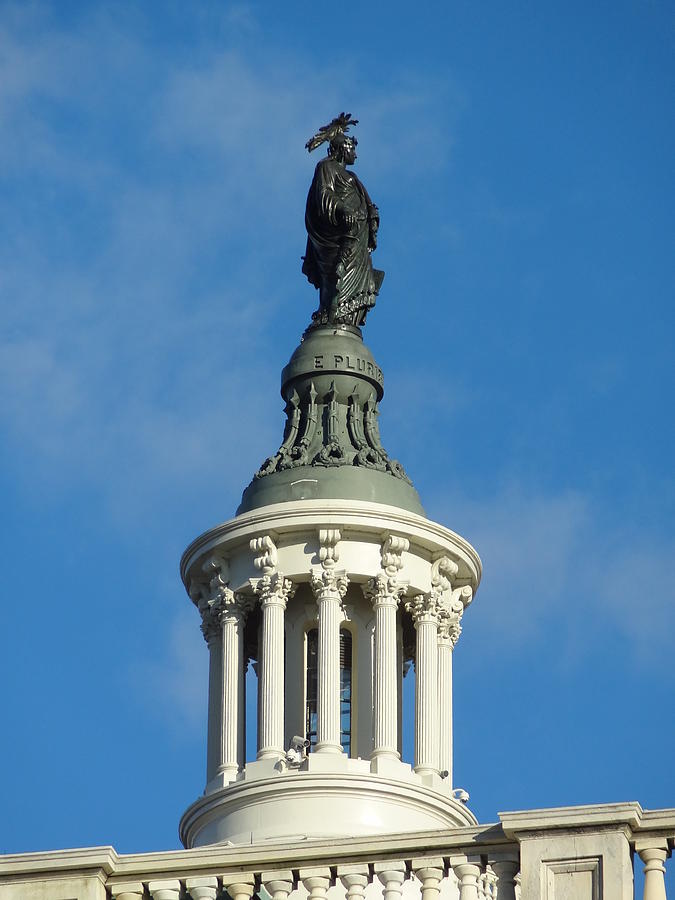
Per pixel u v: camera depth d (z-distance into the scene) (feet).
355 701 432.66
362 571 433.07
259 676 435.53
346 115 474.90
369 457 444.55
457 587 442.91
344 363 451.94
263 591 432.25
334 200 463.01
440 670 436.76
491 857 309.83
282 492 438.81
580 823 306.14
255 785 419.74
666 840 305.32
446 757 432.25
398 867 311.88
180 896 317.22
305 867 313.73
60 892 315.58
